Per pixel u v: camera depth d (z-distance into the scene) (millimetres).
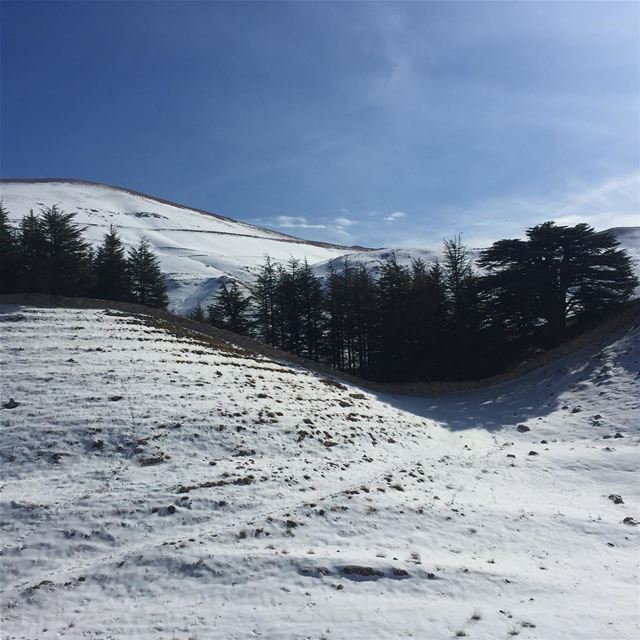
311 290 42250
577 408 24141
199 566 10602
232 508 13305
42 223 38250
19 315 28141
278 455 17141
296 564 10656
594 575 10742
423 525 12867
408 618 8969
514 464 18297
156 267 46406
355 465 17312
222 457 16422
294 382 26234
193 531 12211
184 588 10016
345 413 22594
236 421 18734
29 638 8461
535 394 28297
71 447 16125
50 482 14297
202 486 14227
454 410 28062
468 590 9977
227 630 8625
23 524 12203
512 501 14711
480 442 21875
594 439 20438
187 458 16047
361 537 12172
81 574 10383
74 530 12039
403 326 36781
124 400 19250
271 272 49250
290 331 42125
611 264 35281
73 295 37375
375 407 25484
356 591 9914
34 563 10961
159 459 15758
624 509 14188
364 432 20641
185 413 18719
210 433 17656
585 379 27203
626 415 21625
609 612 9172
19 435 16500
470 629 8609
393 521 12969
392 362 37312
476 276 40062
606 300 35125
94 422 17453
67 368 21812
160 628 8711
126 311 32875
